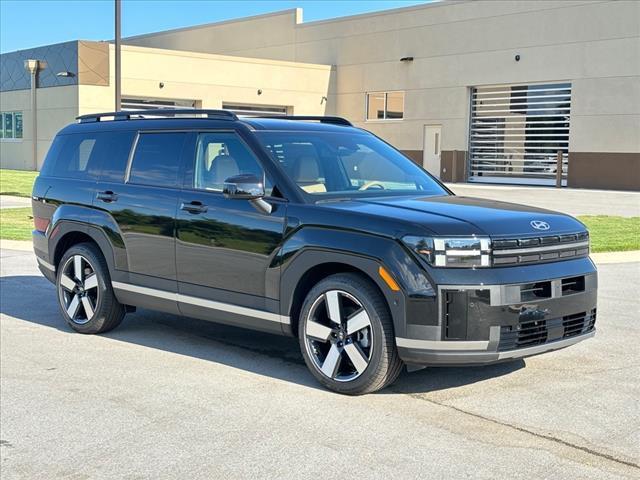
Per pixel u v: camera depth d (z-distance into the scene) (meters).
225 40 46.59
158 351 6.94
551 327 5.41
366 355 5.45
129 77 35.00
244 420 5.16
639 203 23.55
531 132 33.81
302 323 5.79
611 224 17.16
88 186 7.47
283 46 43.69
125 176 7.20
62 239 7.74
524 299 5.23
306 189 6.01
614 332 7.55
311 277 5.86
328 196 6.00
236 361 6.58
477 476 4.25
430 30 36.88
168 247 6.66
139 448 4.74
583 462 4.44
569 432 4.89
